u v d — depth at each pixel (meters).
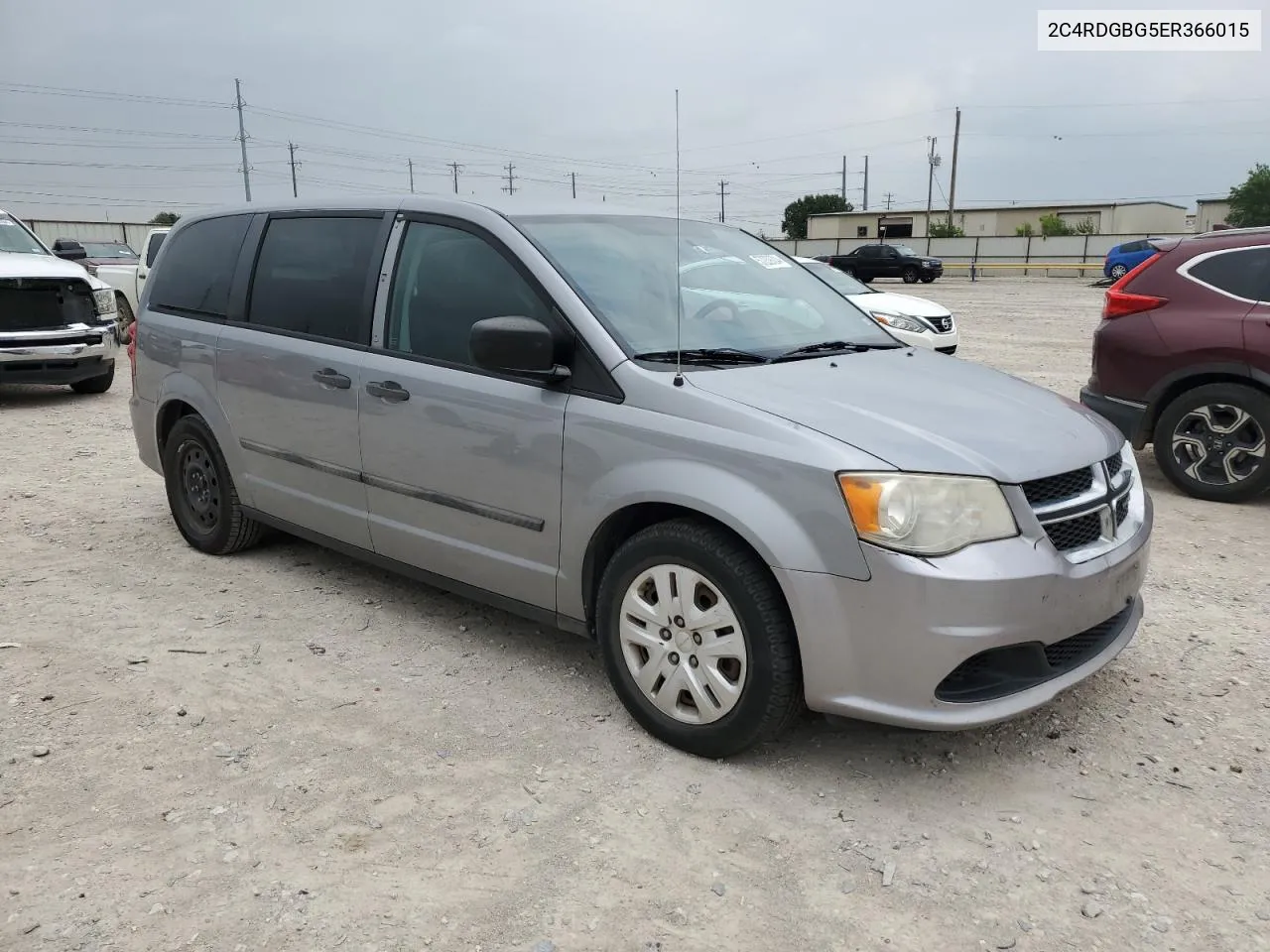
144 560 5.28
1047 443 3.17
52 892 2.63
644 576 3.33
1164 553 5.46
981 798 3.10
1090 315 21.05
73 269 10.83
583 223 4.06
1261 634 4.34
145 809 3.00
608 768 3.25
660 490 3.19
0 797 3.05
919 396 3.42
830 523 2.90
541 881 2.69
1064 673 3.14
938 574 2.82
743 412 3.12
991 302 25.58
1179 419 6.53
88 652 4.12
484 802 3.05
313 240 4.59
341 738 3.43
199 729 3.49
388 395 4.04
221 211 5.29
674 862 2.78
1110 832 2.93
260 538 5.33
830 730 3.51
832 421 3.07
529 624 4.44
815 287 4.59
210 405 5.01
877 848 2.85
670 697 3.32
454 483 3.87
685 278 4.01
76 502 6.46
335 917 2.54
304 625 4.41
